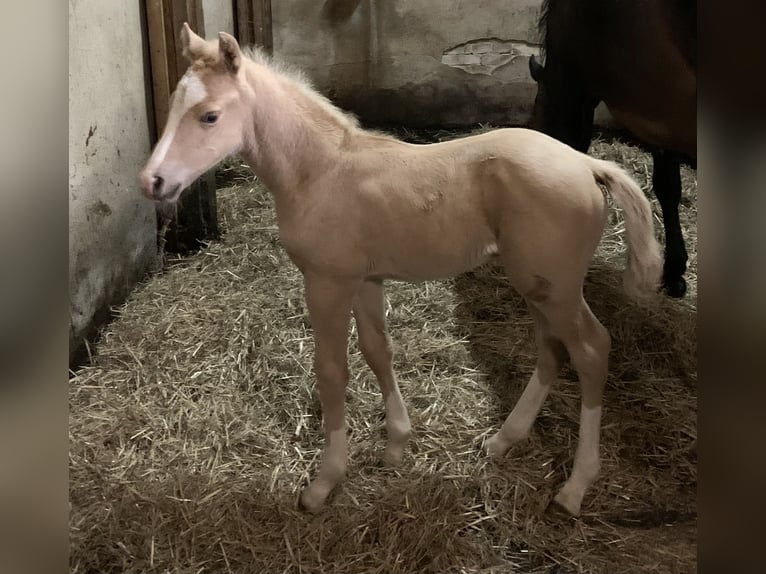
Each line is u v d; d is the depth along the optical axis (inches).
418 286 110.3
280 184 64.0
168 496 70.4
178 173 58.3
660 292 106.7
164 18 112.3
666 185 105.0
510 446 76.4
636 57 89.0
